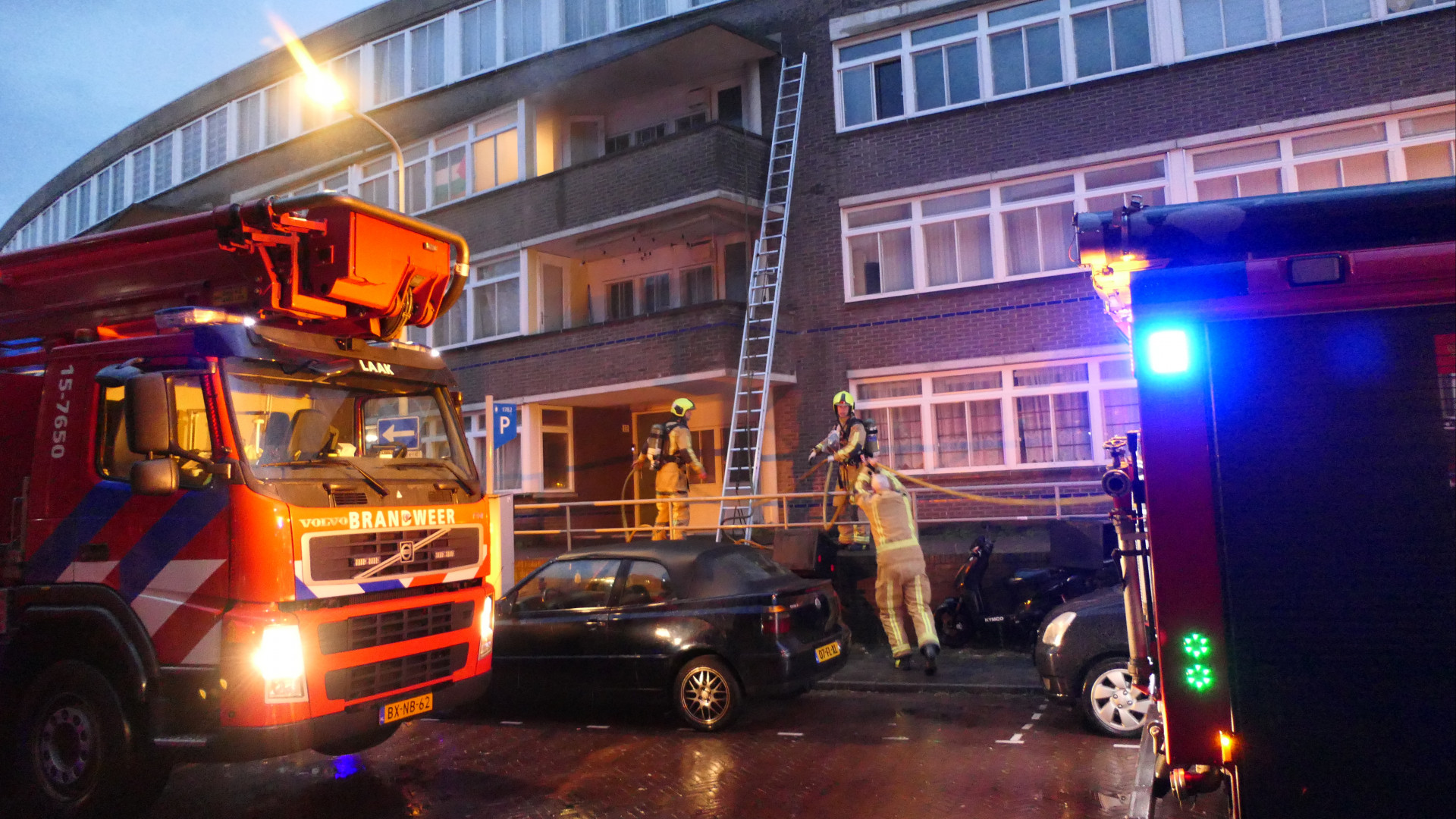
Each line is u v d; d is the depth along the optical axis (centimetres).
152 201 2592
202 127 2480
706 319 1475
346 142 2127
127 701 538
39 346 670
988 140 1455
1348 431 307
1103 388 1375
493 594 658
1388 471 304
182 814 584
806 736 724
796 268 1567
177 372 539
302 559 525
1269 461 313
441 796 604
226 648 505
